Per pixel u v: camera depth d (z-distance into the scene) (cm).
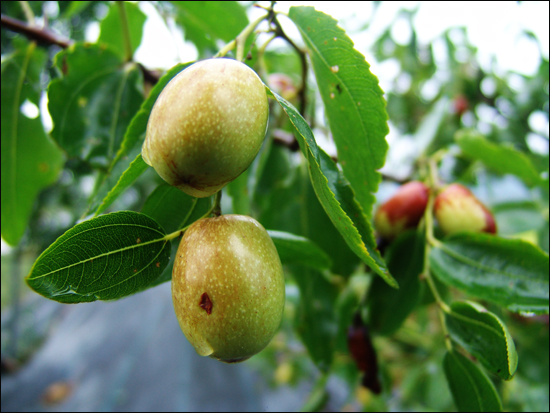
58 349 101
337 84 11
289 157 21
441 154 21
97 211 9
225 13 17
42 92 19
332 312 18
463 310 12
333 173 10
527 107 31
